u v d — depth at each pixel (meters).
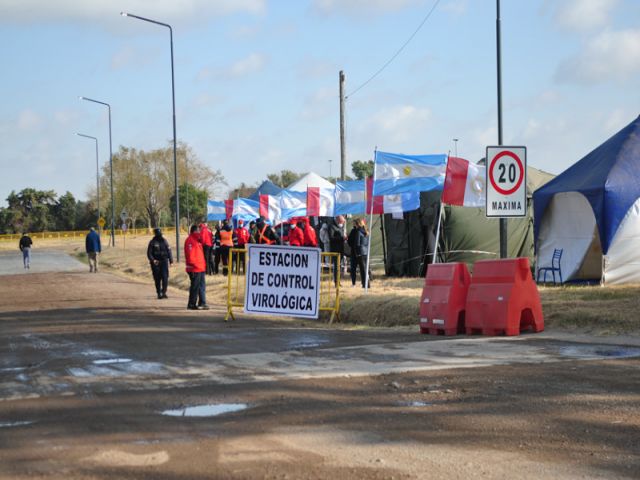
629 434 5.88
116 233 108.06
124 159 104.38
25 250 44.47
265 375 8.60
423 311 12.58
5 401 7.44
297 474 4.98
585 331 11.59
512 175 13.24
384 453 5.45
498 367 8.80
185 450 5.57
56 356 10.55
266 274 14.86
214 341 11.92
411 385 7.85
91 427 6.32
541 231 20.53
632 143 19.22
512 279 11.72
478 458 5.32
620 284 18.12
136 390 7.88
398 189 19.25
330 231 28.94
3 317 16.92
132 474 5.02
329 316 16.72
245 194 93.94
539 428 6.09
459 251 23.84
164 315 16.86
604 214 18.03
